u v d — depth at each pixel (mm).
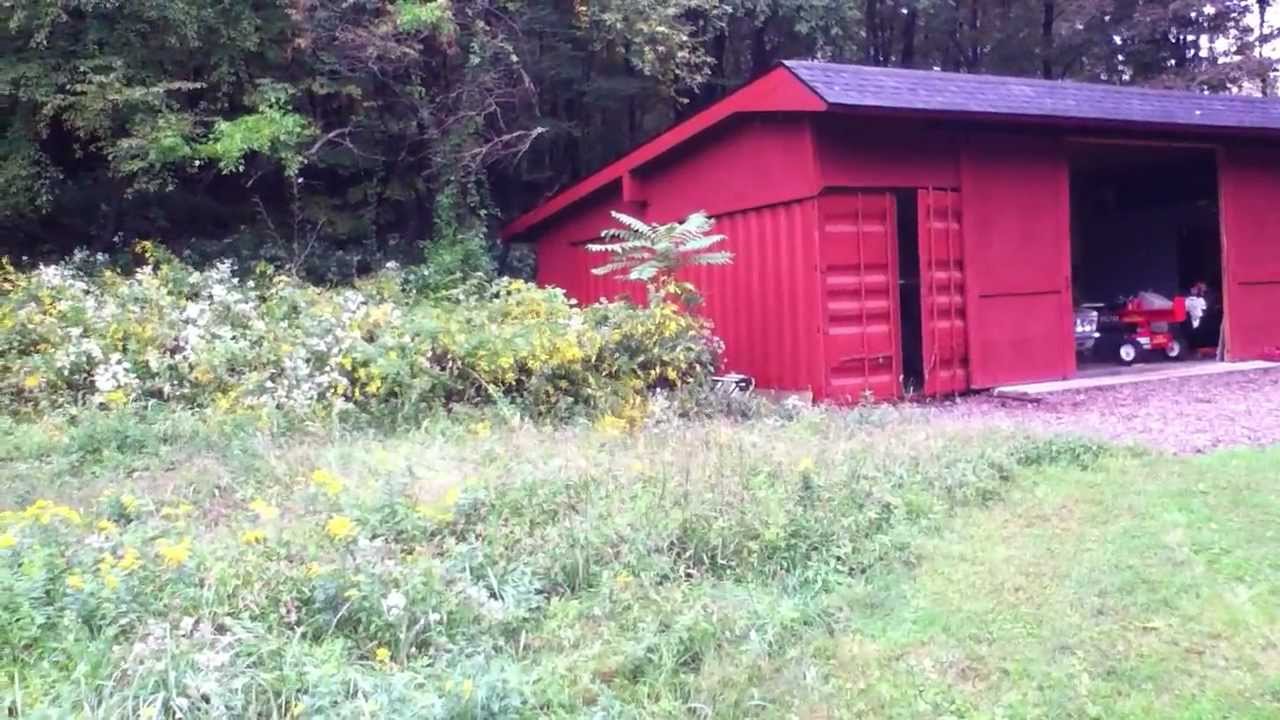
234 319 9102
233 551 4191
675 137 11477
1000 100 10461
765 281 10594
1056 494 5715
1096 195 18438
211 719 3037
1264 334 13023
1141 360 13969
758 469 5652
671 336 9406
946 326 10547
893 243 10336
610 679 3594
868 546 4820
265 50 14734
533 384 8469
